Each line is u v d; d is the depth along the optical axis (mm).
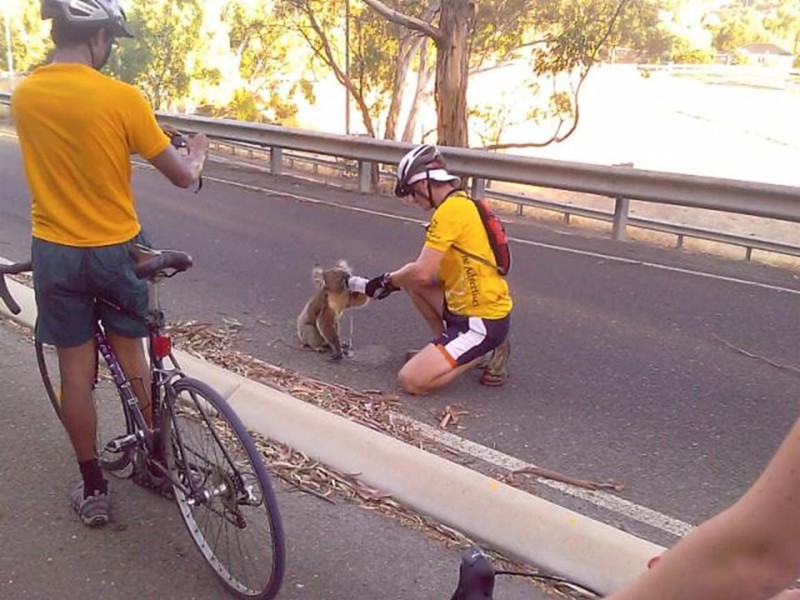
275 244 8234
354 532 3268
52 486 3545
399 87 20797
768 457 4059
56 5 2707
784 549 994
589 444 4145
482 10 18734
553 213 12344
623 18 19359
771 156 28953
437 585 2963
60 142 2756
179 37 29734
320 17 21891
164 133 2992
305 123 34469
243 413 4227
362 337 5652
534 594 2932
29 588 2908
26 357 4852
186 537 3221
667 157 28109
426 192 4617
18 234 8031
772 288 7230
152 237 8398
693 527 3398
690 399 4750
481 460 3939
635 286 7160
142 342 3270
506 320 4699
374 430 4047
